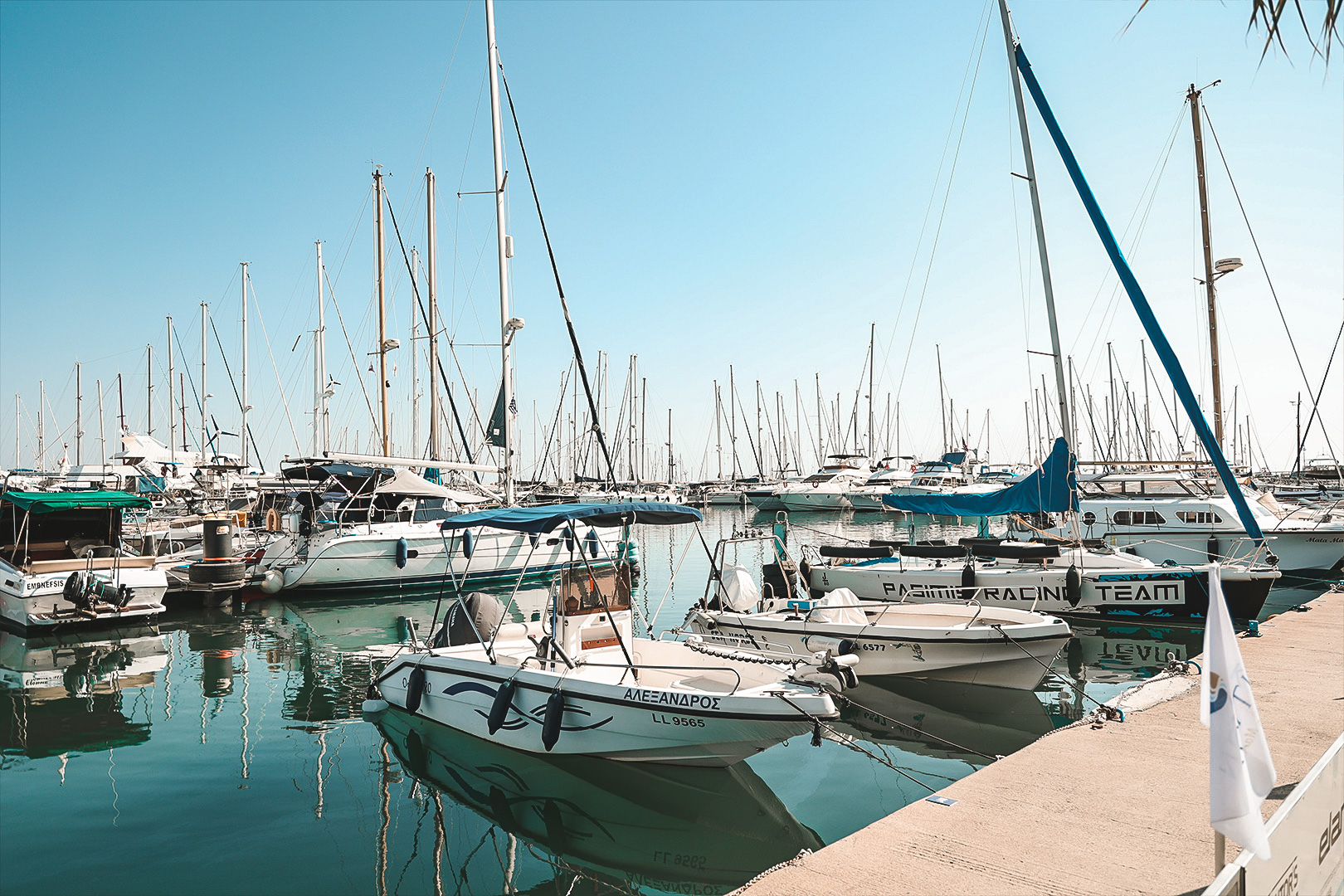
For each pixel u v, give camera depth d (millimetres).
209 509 26141
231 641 14680
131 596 15633
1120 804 5262
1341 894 3658
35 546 16609
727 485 63438
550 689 7902
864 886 4211
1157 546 18984
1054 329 14141
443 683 9086
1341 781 3717
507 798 7262
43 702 10523
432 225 26969
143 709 10188
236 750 8555
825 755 8336
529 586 20438
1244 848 3090
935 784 7465
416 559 19453
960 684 10711
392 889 5609
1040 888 4180
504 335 18781
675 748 7383
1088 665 11945
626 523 9133
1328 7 3377
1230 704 3061
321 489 20094
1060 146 13750
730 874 5879
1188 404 12289
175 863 5961
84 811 6934
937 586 14492
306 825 6691
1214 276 20766
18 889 5527
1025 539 17844
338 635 15227
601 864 6043
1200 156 21062
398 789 7480
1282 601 16766
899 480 47438
